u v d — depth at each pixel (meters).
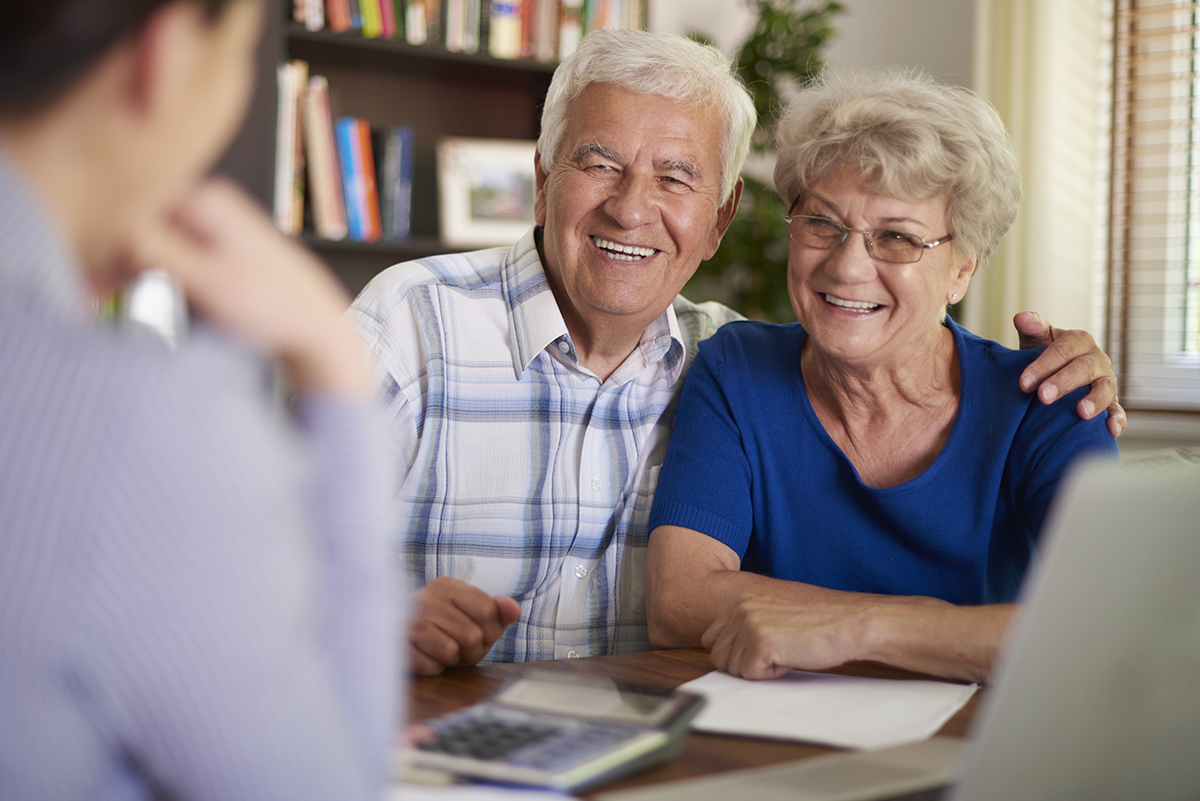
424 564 1.53
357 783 0.45
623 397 1.57
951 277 1.34
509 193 2.93
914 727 0.82
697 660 1.11
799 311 1.35
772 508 1.42
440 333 1.54
